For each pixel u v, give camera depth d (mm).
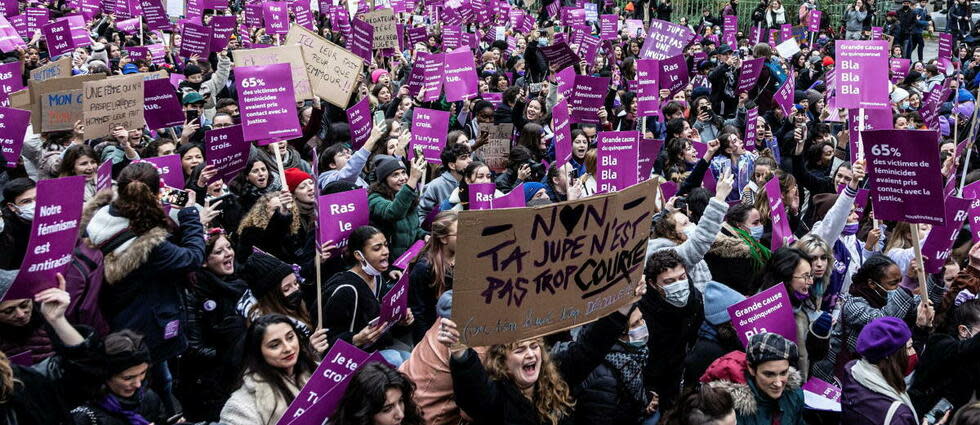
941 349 5461
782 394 4867
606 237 4254
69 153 7242
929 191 6113
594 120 11711
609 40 20141
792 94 13234
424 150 9656
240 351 5500
